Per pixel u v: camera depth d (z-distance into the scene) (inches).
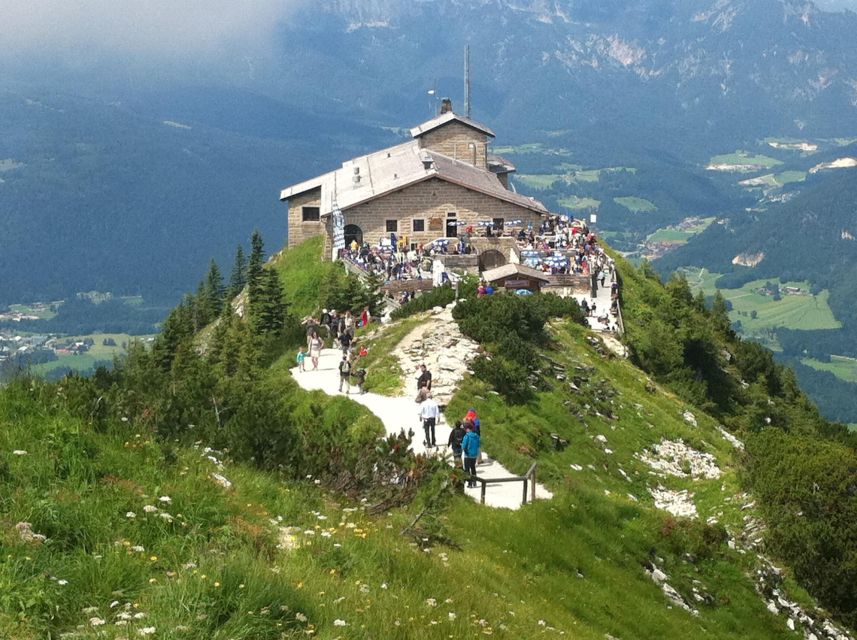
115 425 914.1
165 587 645.9
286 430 1113.4
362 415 1839.3
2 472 749.9
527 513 1374.3
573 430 2005.4
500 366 2052.2
